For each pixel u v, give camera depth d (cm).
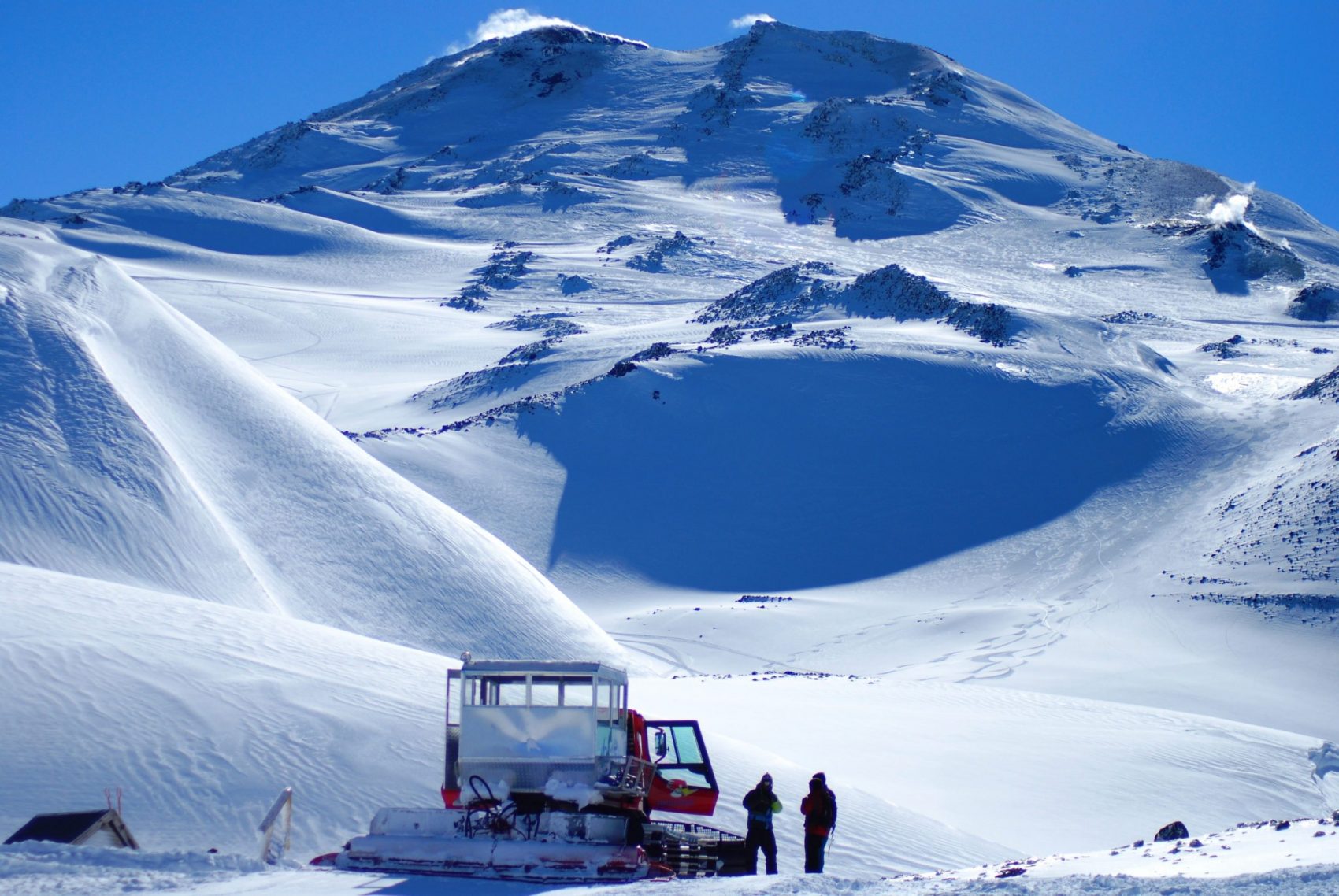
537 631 4247
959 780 3173
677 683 4462
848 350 11381
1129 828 2911
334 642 2612
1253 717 5028
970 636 6456
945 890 995
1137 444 9762
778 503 9306
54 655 2109
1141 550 7800
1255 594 6606
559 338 13875
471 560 4403
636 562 8525
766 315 13800
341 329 15325
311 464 4403
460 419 11025
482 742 1374
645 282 18438
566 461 9906
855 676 5681
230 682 2156
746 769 2459
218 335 14625
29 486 3447
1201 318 16725
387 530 4266
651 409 10525
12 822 1656
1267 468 8788
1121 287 18688
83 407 3853
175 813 1741
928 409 10412
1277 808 3241
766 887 1062
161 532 3522
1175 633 6262
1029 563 7956
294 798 1816
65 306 4384
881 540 8694
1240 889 919
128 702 2006
